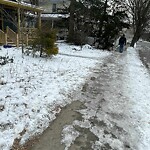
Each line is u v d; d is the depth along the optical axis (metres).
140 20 29.95
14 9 19.05
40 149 3.92
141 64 14.24
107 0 21.97
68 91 7.00
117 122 5.23
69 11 24.25
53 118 5.09
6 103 5.40
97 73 9.96
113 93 7.32
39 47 11.88
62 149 3.99
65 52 16.16
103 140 4.40
